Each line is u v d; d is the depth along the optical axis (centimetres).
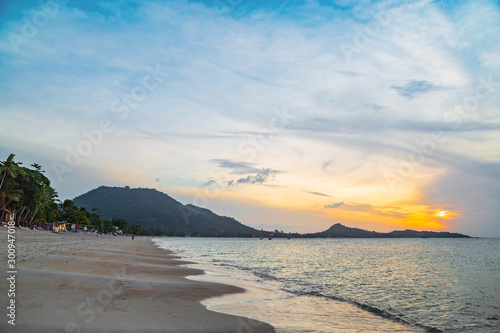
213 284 1933
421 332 1233
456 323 1383
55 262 1833
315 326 1192
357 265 4341
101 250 3609
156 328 910
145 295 1305
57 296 1036
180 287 1652
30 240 3666
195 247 10306
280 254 7031
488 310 1641
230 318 1157
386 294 2091
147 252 4744
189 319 1060
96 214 16925
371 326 1266
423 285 2533
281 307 1471
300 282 2505
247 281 2306
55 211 9475
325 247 12200
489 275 3278
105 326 854
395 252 8356
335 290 2180
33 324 781
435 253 7919
